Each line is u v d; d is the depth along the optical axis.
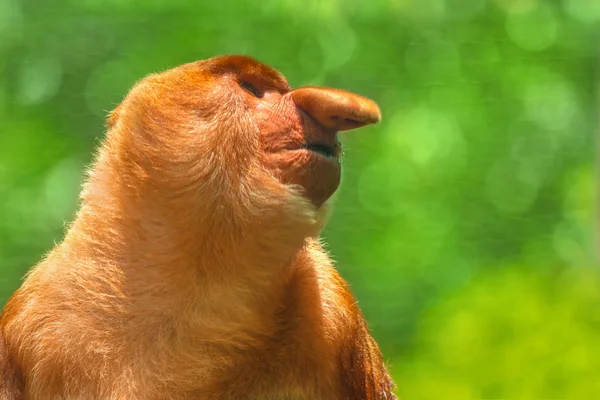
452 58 52.00
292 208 16.14
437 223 50.31
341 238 48.25
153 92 16.58
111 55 48.84
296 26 49.94
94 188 17.11
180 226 16.31
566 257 50.81
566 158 52.78
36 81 49.22
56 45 49.25
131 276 16.69
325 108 16.27
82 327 16.72
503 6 52.81
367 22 51.28
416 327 42.75
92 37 49.06
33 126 49.19
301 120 16.55
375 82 51.25
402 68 51.59
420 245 49.47
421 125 51.31
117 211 16.80
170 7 48.84
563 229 51.75
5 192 48.50
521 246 51.41
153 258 16.55
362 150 50.16
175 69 17.20
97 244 16.86
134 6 48.84
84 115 48.91
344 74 50.62
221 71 16.80
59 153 48.91
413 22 51.91
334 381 17.67
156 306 16.66
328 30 50.31
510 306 37.19
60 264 17.08
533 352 35.81
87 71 48.94
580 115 52.84
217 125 16.27
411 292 48.31
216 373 16.95
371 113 16.12
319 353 17.38
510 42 52.69
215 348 16.89
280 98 16.81
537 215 51.94
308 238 16.88
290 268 16.86
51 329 16.75
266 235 16.17
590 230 50.94
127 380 16.72
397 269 48.72
